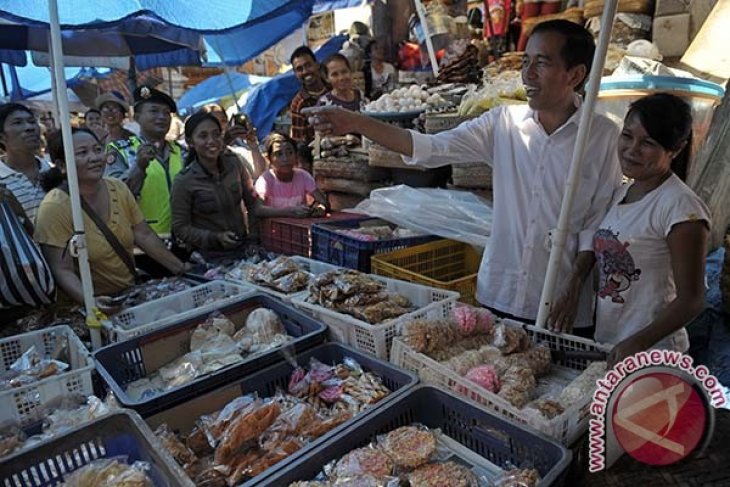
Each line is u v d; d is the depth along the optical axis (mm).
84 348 1684
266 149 3516
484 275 2064
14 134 2766
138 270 2674
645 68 2436
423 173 2955
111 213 2305
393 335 1684
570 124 1757
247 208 3223
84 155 2127
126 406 1345
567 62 1651
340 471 1159
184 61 5602
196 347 1809
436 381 1483
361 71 5738
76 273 2232
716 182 2926
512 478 1119
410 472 1186
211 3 2404
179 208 2791
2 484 1075
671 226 1413
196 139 2756
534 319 1921
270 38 4566
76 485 1078
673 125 1388
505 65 3498
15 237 1882
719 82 2941
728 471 1017
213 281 2287
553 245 1584
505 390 1375
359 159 3264
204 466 1267
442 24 5059
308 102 4504
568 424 1227
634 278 1537
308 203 3414
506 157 1912
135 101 3396
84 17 2154
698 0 3143
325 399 1492
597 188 1812
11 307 1999
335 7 4914
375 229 2707
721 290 2498
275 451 1254
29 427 1385
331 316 1805
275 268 2213
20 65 5480
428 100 3191
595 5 3486
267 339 1812
